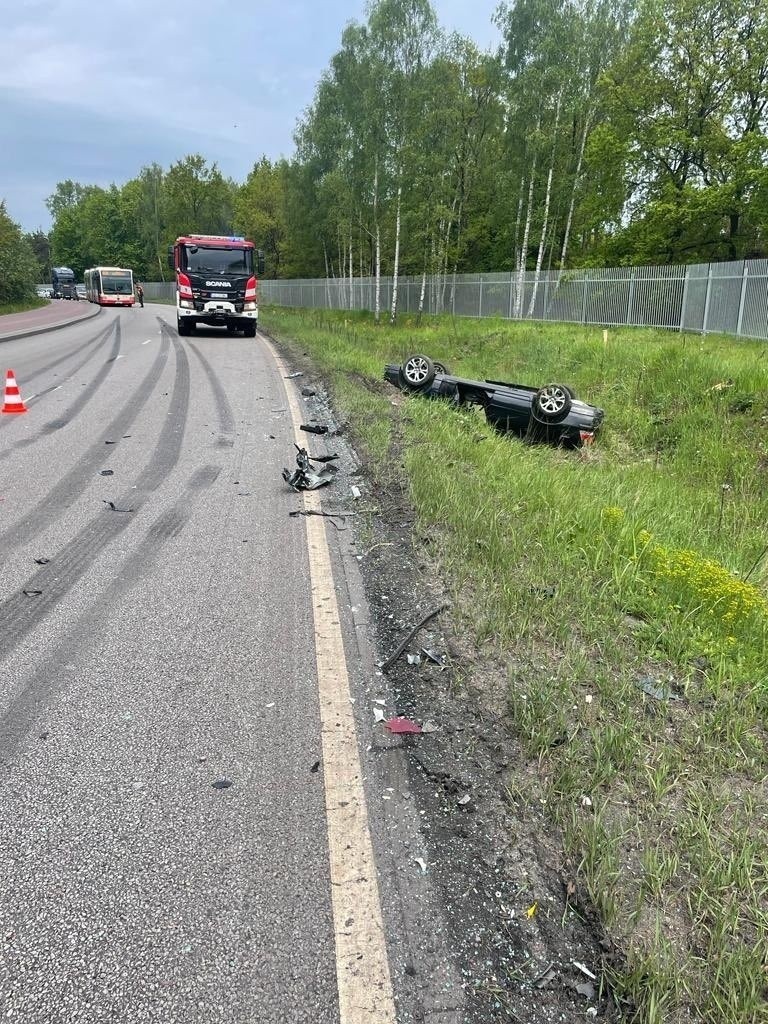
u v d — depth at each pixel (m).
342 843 2.38
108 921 2.08
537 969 1.94
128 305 54.16
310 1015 1.81
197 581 4.46
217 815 2.50
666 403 11.83
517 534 5.00
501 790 2.61
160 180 87.88
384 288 41.75
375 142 33.50
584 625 3.77
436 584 4.32
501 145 35.91
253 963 1.96
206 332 25.77
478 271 44.94
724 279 20.84
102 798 2.58
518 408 10.61
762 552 5.27
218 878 2.24
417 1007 1.84
